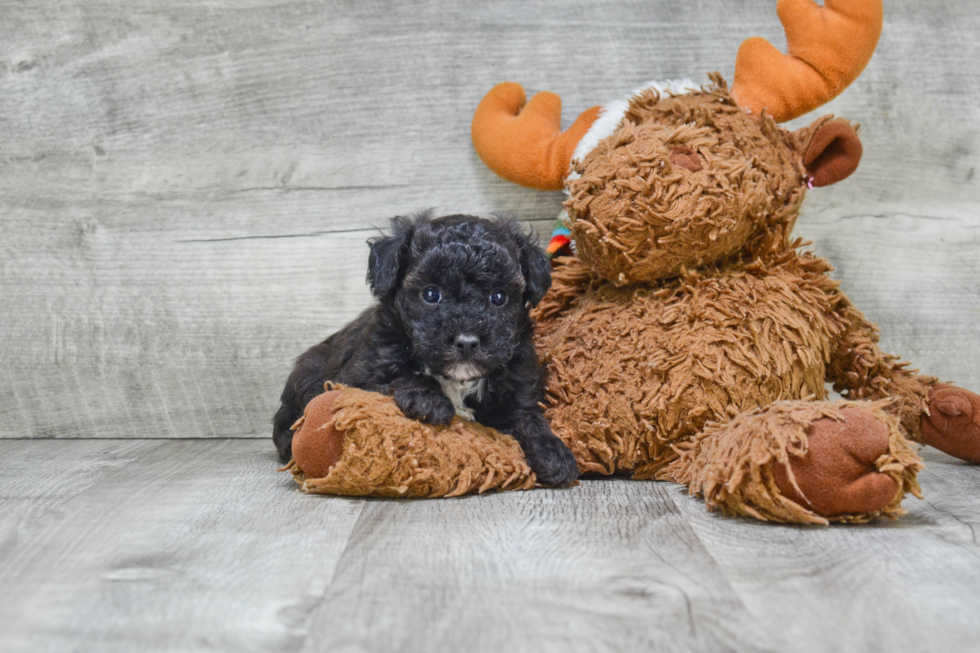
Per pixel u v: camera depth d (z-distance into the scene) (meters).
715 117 2.39
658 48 3.12
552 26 3.12
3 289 3.22
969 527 1.83
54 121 3.17
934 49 3.10
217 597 1.41
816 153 2.43
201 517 1.95
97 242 3.21
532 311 2.66
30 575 1.53
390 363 2.27
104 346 3.23
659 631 1.26
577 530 1.81
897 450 1.76
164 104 3.16
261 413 3.24
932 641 1.22
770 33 3.11
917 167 3.12
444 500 2.12
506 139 2.84
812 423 1.81
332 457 2.07
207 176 3.18
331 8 3.12
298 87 3.15
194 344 3.22
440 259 2.15
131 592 1.44
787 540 1.73
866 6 2.43
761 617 1.31
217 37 3.14
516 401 2.34
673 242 2.24
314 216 3.18
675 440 2.30
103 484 2.35
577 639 1.23
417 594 1.41
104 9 3.13
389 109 3.15
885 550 1.65
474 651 1.19
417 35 3.13
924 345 3.13
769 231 2.41
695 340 2.24
